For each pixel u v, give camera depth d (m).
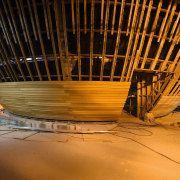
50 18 6.33
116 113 8.75
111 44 7.14
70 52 7.19
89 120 8.99
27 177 3.47
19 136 6.65
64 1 6.09
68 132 7.27
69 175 3.56
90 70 7.38
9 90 9.45
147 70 7.91
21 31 7.10
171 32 7.07
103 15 6.48
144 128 8.16
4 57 7.98
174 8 6.50
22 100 9.46
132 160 4.40
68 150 5.12
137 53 7.22
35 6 6.16
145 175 3.59
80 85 7.72
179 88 9.20
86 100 8.12
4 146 5.46
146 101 10.14
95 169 3.86
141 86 10.42
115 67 7.76
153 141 6.13
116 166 4.04
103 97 8.04
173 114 13.41
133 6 6.42
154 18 6.69
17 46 7.62
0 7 6.52
